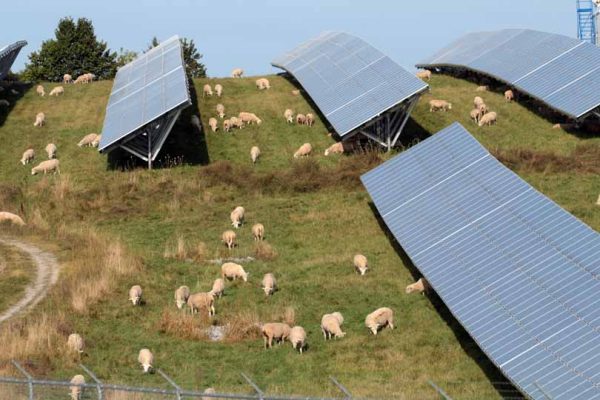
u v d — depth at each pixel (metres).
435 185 65.00
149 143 81.56
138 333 53.16
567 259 50.53
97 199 76.62
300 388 46.28
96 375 47.34
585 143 82.88
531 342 45.50
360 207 73.38
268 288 58.41
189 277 61.50
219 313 55.88
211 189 78.31
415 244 58.94
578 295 47.25
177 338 52.75
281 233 69.62
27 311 55.28
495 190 60.59
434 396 44.94
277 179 78.81
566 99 85.62
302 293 58.81
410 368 48.94
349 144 84.62
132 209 74.88
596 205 69.25
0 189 77.38
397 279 60.41
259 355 50.84
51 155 85.38
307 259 64.81
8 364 47.53
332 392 45.59
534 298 48.56
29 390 40.34
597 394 40.62
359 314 55.75
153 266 63.12
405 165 69.31
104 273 60.69
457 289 52.19
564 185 73.81
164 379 47.25
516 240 54.34
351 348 51.50
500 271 52.12
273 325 52.00
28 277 61.16
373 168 78.50
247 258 65.00
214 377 47.91
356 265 61.91
